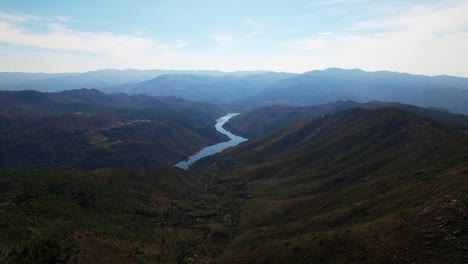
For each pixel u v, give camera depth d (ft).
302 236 347.56
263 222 495.00
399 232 265.75
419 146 560.20
